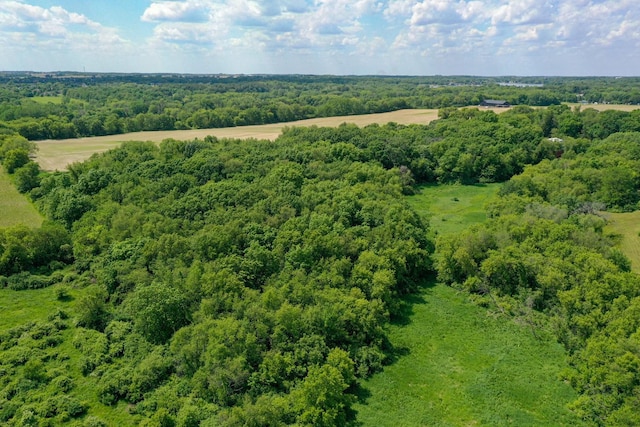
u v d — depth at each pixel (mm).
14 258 59500
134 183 72125
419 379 41375
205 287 46719
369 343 44906
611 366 36938
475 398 38969
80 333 45906
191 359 40094
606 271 47500
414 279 58438
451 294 55969
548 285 49969
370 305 46125
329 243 53781
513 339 46938
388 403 38312
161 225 58750
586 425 35969
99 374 40438
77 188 73062
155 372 39750
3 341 44719
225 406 36625
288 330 42219
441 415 37125
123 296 51375
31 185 84375
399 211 65438
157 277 51094
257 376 38438
